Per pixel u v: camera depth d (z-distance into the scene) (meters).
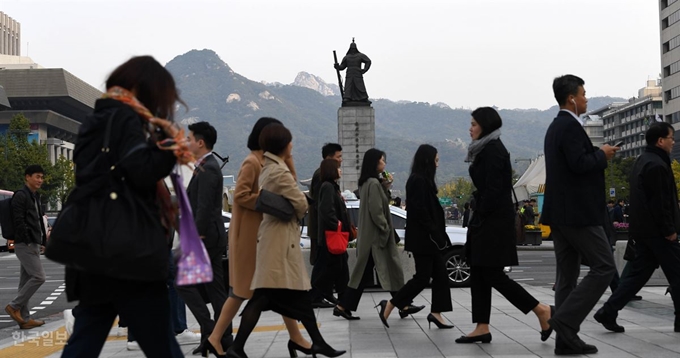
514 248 8.01
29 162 81.06
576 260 7.62
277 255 7.21
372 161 10.47
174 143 4.07
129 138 4.10
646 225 8.45
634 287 8.59
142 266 4.05
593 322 9.61
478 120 8.13
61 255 4.00
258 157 7.80
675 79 89.94
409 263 15.66
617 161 104.94
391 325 10.08
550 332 7.96
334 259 11.91
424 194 9.36
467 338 8.17
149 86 4.29
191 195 8.23
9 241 11.94
